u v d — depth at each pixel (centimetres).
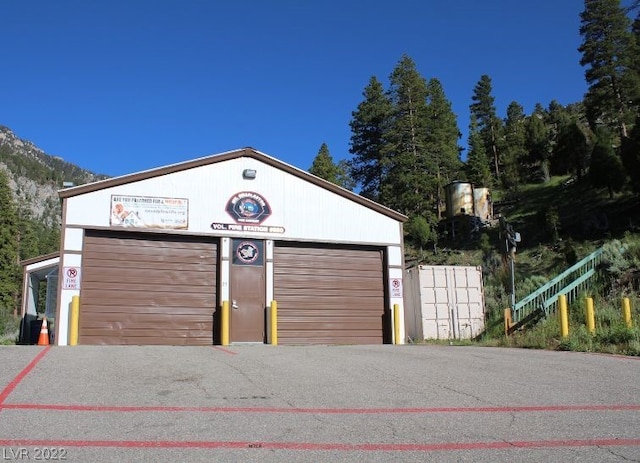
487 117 7600
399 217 2025
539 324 1584
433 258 4141
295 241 1875
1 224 5416
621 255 1969
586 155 5047
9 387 721
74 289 1609
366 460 479
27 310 2525
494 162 7262
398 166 4978
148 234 1719
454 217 4744
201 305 1739
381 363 999
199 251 1769
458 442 529
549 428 577
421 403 683
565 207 4500
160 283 1706
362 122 5641
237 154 1844
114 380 787
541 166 6309
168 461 470
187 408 642
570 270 1873
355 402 685
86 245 1652
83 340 1602
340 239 1933
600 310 1585
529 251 3688
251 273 1808
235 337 1752
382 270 1991
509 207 5325
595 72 5434
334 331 1884
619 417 621
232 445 515
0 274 5238
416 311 2064
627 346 1218
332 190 1950
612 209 3941
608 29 5447
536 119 6925
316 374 869
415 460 479
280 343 1817
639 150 3581
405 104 5200
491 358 1094
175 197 1753
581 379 848
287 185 1897
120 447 504
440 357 1108
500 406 670
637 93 5262
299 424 584
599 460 480
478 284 2125
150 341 1667
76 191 1652
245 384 780
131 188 1714
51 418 586
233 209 1814
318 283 1894
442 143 5488
